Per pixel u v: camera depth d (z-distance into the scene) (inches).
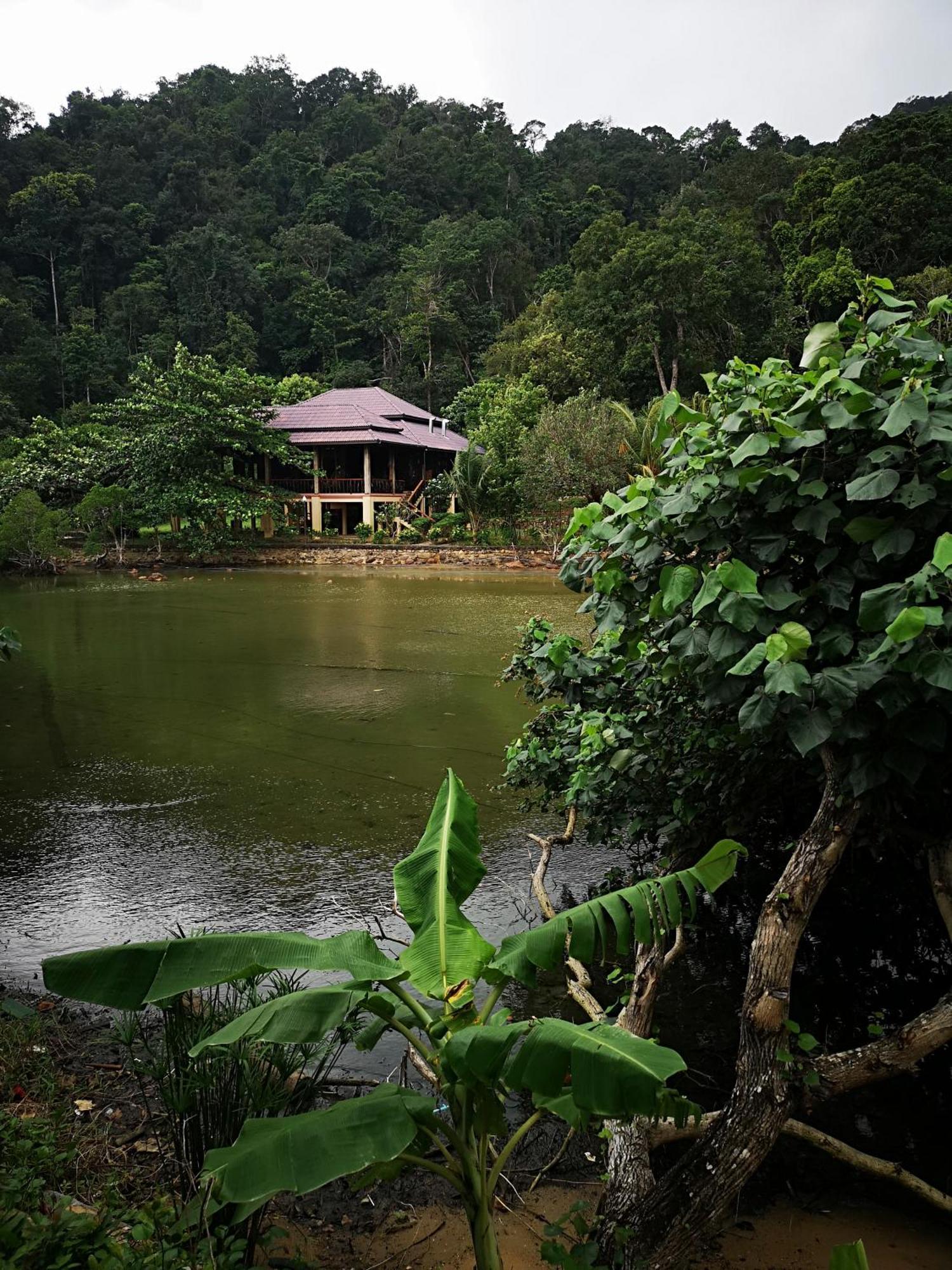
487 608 687.7
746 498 95.9
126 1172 98.9
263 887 183.0
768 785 132.5
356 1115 74.9
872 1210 98.6
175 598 794.2
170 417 1198.9
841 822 86.2
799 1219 97.2
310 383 1919.3
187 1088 88.3
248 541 1247.5
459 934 91.4
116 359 2251.5
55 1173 95.5
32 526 1066.1
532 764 178.5
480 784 253.6
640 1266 81.7
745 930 165.9
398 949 153.6
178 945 80.4
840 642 87.5
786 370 101.7
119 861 198.4
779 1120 81.7
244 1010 108.7
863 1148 109.4
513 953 83.7
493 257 2475.4
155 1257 76.0
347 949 83.8
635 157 3319.4
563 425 1093.8
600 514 112.8
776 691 78.4
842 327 102.3
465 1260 91.2
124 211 2699.3
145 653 484.7
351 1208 99.6
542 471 1077.1
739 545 95.9
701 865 89.2
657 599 99.3
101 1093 116.6
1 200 2748.5
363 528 1317.7
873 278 99.9
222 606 722.8
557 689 173.2
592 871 194.4
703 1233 82.5
